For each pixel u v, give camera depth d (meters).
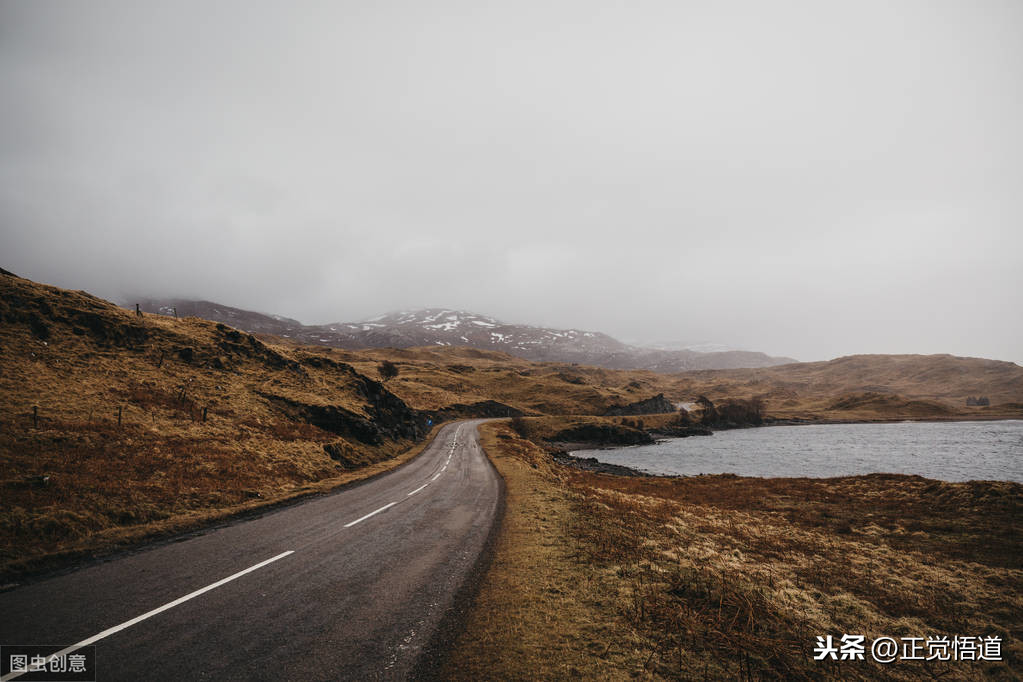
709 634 7.45
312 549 11.66
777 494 31.94
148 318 43.88
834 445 96.19
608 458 78.56
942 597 12.31
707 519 21.77
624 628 7.36
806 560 15.54
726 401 183.75
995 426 155.75
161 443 21.98
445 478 27.73
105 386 27.30
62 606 7.61
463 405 113.44
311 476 25.45
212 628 6.92
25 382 23.77
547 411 144.25
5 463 15.41
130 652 6.08
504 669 5.95
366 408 48.62
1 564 9.38
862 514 24.52
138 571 9.62
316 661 6.03
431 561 10.88
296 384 44.03
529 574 9.98
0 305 31.30
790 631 8.22
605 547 12.47
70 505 13.60
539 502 19.69
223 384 36.34
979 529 19.91
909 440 103.62
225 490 18.66
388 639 6.75
